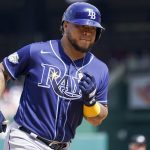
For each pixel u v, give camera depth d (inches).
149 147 1499.8
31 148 490.0
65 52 500.7
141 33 2319.1
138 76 1633.9
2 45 2284.7
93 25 486.9
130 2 2273.6
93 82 485.4
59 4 2239.2
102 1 2146.9
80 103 496.7
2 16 2300.7
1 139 1048.8
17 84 1541.6
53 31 2215.8
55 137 493.0
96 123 522.9
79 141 1185.4
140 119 1509.6
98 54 2106.3
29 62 501.7
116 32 2289.6
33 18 2097.7
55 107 491.8
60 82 493.7
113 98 1537.9
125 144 1448.1
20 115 497.7
